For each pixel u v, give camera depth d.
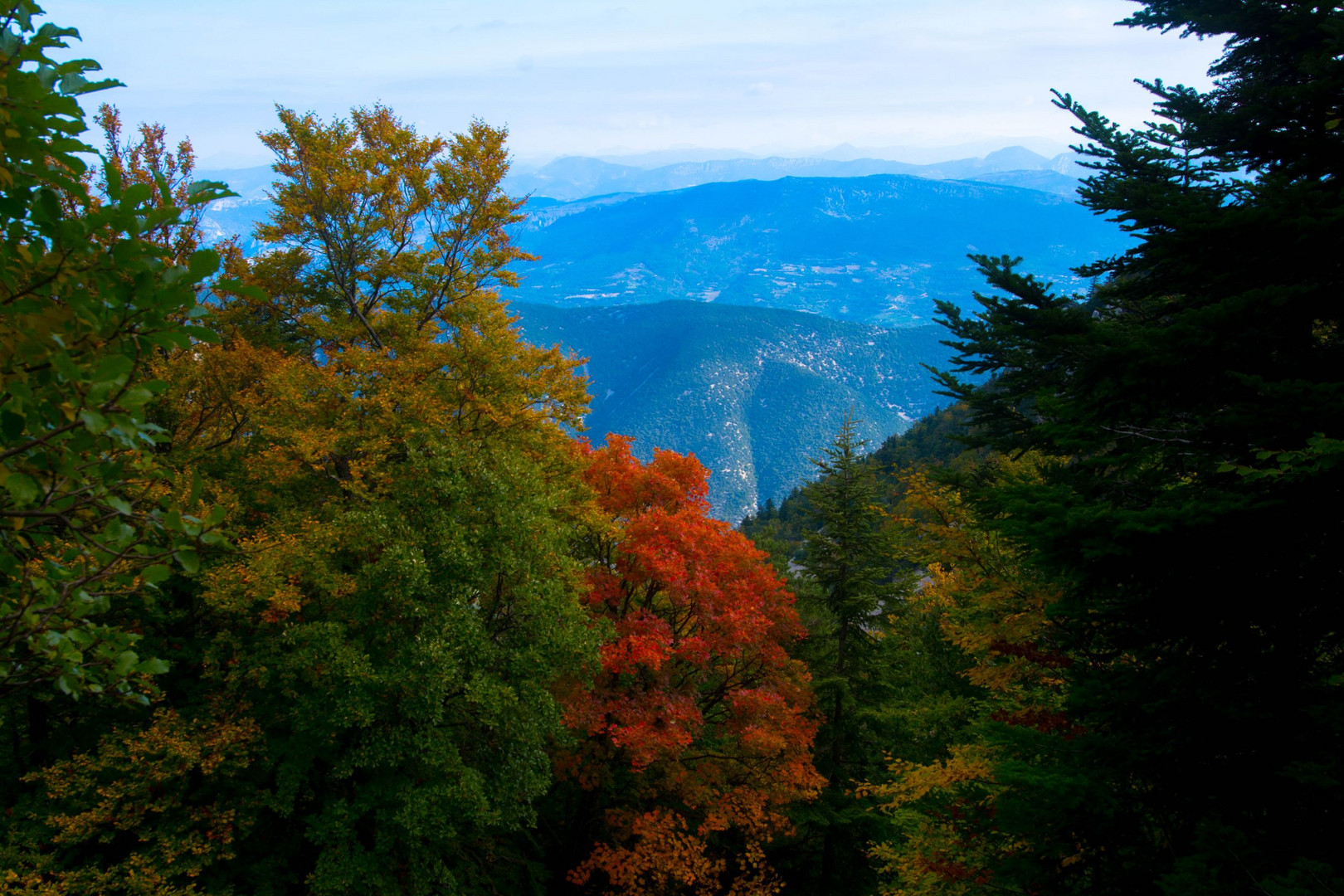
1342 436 6.16
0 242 2.78
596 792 17.64
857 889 21.98
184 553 3.39
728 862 22.08
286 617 12.45
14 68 2.76
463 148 17.83
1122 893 7.29
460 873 14.40
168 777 10.80
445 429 14.76
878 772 21.58
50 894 9.54
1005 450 10.44
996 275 9.89
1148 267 9.49
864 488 21.33
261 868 12.12
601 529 16.28
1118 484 8.87
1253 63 9.64
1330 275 7.21
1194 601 7.25
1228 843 6.22
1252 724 7.05
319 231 17.89
